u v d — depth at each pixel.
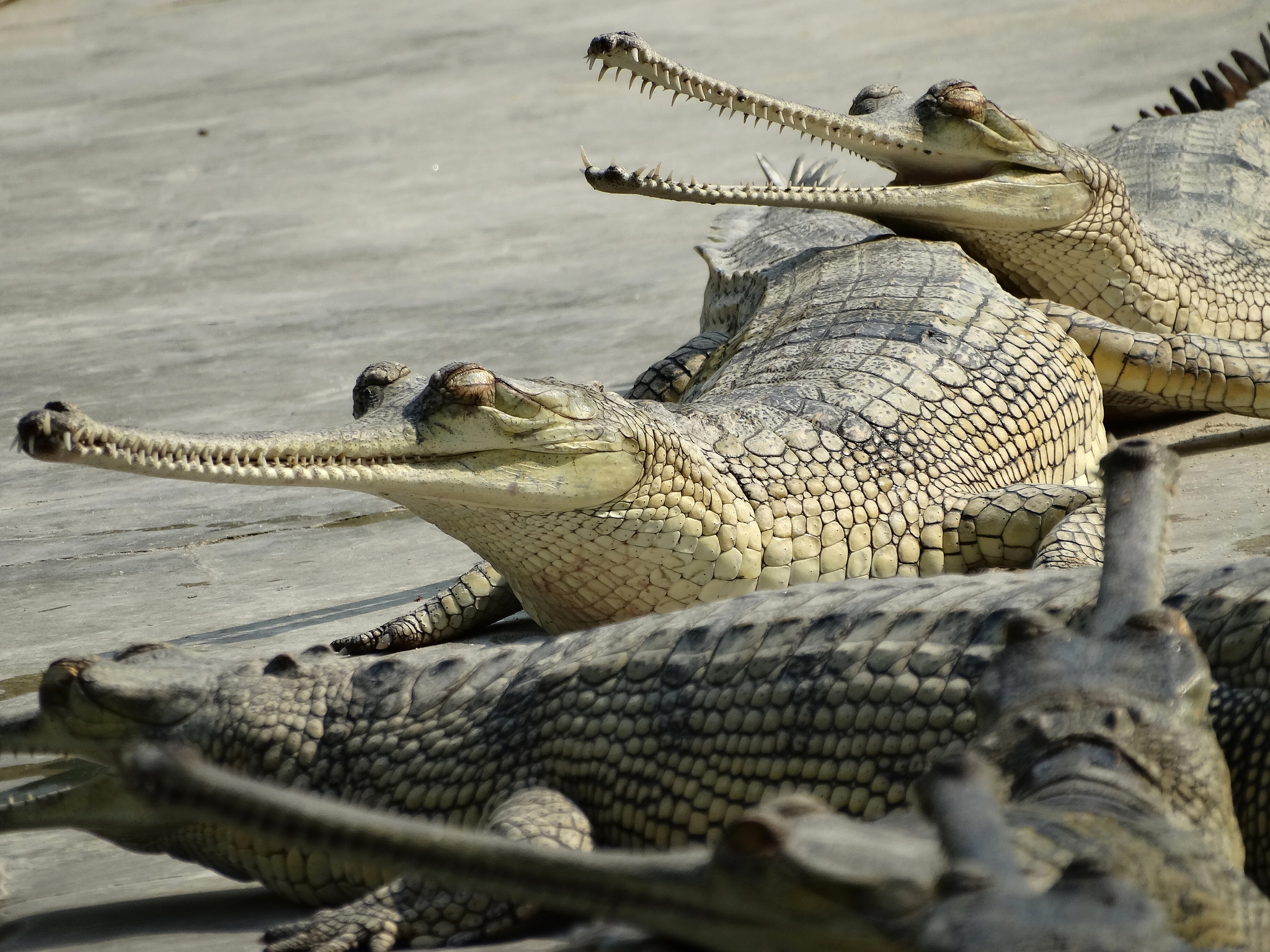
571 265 46.41
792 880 6.83
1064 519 20.36
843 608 12.77
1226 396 26.59
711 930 7.05
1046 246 28.80
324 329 42.41
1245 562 12.48
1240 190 34.50
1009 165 28.34
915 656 11.91
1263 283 31.70
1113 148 38.19
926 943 6.56
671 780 12.48
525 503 18.64
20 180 65.50
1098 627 9.41
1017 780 8.85
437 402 18.38
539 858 6.96
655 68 26.45
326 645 14.99
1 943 13.24
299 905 13.50
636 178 26.31
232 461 17.39
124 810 13.94
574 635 14.11
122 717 14.01
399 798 13.45
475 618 22.34
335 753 13.72
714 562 19.86
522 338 38.91
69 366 41.09
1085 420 25.95
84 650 22.47
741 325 32.12
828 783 11.88
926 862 6.98
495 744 13.34
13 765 18.47
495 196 56.03
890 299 26.45
